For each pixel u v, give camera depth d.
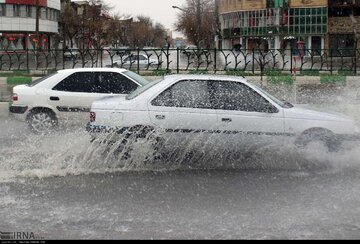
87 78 11.34
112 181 7.39
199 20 78.56
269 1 64.38
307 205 6.24
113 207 6.14
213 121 8.09
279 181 7.43
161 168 8.20
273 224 5.54
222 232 5.29
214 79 8.31
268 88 17.80
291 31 62.38
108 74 11.37
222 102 8.19
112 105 8.22
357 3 60.34
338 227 5.45
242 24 67.81
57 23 81.62
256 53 21.89
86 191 6.86
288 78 18.36
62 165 8.20
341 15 61.66
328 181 7.41
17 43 70.19
